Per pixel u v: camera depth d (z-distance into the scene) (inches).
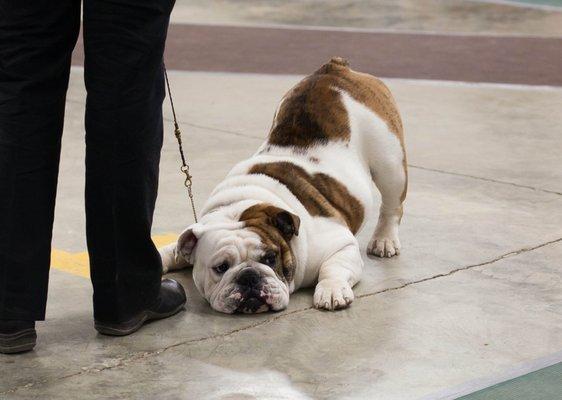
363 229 278.7
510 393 186.1
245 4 709.9
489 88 458.6
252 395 184.5
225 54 534.0
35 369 195.5
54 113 195.2
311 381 190.4
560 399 183.9
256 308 218.1
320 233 233.3
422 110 418.9
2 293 198.5
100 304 207.6
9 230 196.1
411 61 518.3
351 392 185.9
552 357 201.3
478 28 622.8
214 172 331.0
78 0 191.2
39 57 189.6
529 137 378.6
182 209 293.4
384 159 252.2
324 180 240.1
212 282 221.5
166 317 219.1
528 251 261.3
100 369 195.5
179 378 191.6
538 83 469.1
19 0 184.7
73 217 286.2
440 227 279.1
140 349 204.1
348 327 214.7
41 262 199.5
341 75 259.1
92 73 192.9
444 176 328.8
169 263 247.4
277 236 221.8
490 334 211.8
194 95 442.3
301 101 253.9
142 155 198.8
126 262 205.5
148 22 191.0
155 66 195.6
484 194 309.9
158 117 203.0
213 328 214.4
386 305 226.2
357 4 706.8
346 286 225.1
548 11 682.8
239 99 436.1
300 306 225.8
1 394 185.3
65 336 210.4
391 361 198.8
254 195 231.9
